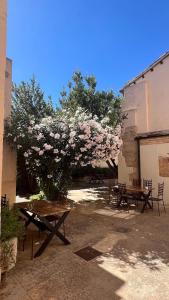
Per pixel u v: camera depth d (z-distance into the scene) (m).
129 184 9.27
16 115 6.24
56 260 3.40
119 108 9.63
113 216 6.10
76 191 10.52
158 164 8.27
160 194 6.82
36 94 9.75
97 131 6.40
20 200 7.81
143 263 3.35
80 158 6.33
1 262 2.74
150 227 5.12
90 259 3.46
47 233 4.59
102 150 6.46
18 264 3.25
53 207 4.13
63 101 9.98
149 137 8.62
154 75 8.84
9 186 5.90
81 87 9.84
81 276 2.94
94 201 8.14
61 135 6.07
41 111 9.43
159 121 8.52
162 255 3.65
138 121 9.27
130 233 4.69
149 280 2.88
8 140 5.86
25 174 9.02
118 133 7.37
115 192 7.73
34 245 3.98
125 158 9.55
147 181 8.27
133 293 2.58
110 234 4.62
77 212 6.50
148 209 7.00
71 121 6.31
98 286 2.71
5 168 5.81
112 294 2.55
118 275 2.99
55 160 5.98
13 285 2.71
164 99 8.40
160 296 2.52
